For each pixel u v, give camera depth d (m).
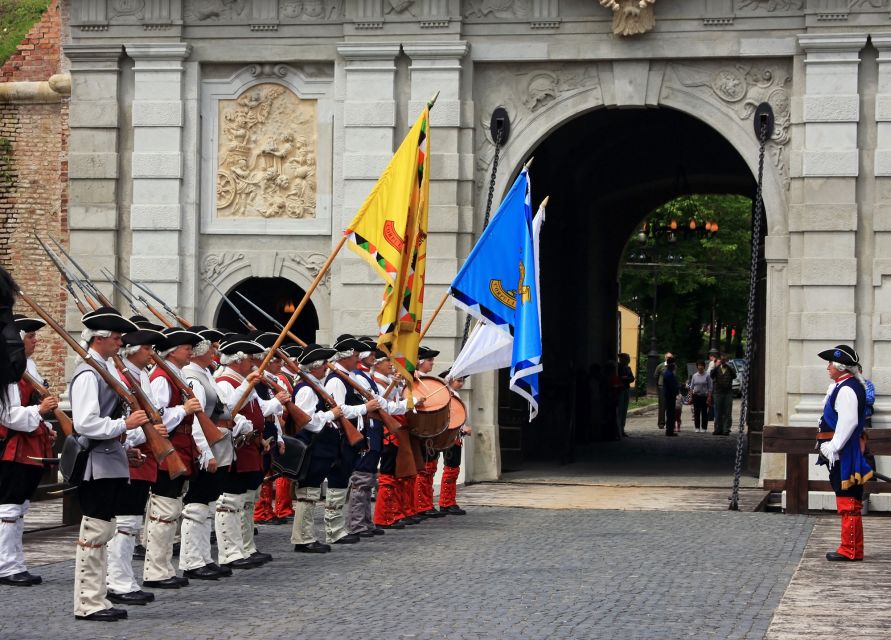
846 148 20.97
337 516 14.97
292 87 22.62
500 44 22.05
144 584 11.90
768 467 21.58
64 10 23.30
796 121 21.20
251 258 22.69
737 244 51.22
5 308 9.13
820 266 20.98
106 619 10.27
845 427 13.74
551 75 22.12
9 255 24.67
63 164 23.81
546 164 28.08
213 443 11.73
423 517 17.48
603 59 21.88
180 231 22.66
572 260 30.14
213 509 15.93
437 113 22.00
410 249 15.24
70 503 16.42
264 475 14.40
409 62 22.20
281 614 10.59
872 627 10.18
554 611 10.74
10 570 12.03
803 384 20.95
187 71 22.70
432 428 16.36
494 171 21.77
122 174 22.88
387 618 10.41
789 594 11.67
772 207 21.39
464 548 14.61
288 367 14.34
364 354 16.12
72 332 22.84
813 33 21.06
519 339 17.69
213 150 22.84
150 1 22.67
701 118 21.72
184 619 10.38
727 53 21.45
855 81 20.97
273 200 22.70
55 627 10.03
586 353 31.58
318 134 22.58
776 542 15.22
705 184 31.23
